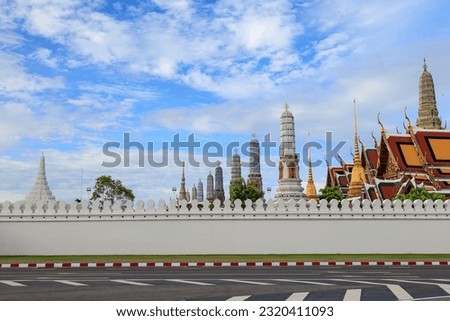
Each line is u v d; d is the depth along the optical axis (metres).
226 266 27.84
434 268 25.72
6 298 13.68
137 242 33.47
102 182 60.59
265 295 14.12
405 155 54.72
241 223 33.94
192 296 13.99
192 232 33.72
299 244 33.91
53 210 33.53
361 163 65.94
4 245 33.00
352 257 31.42
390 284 16.84
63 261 28.97
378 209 34.59
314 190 78.38
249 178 105.31
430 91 108.94
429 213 34.69
